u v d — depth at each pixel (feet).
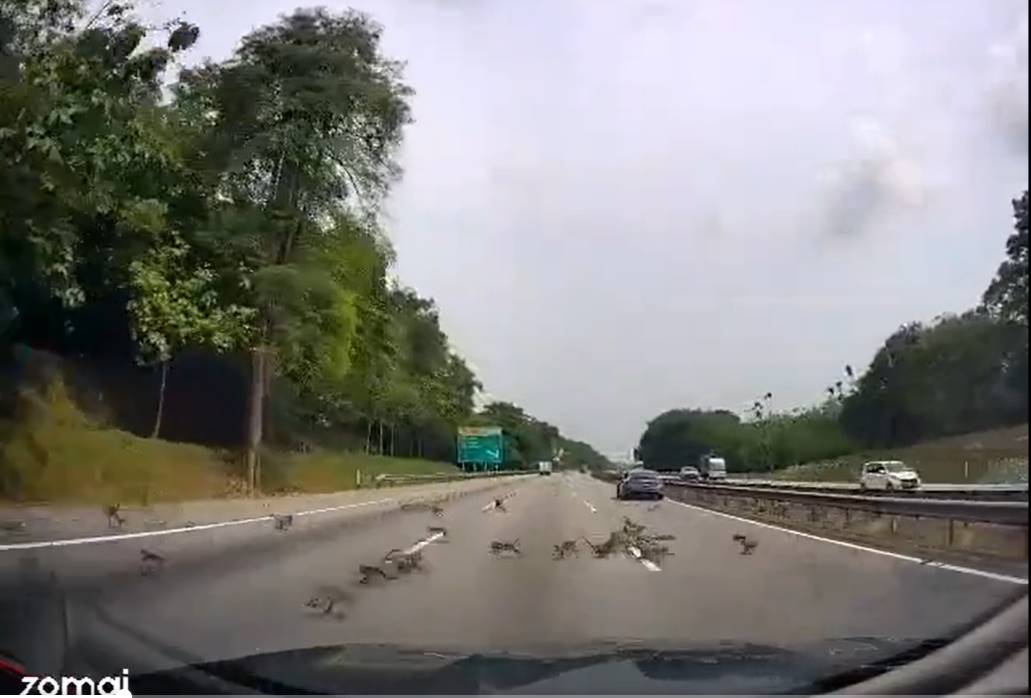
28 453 83.76
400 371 217.77
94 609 30.78
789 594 37.45
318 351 122.52
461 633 29.19
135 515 73.20
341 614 32.86
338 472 160.25
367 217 124.26
